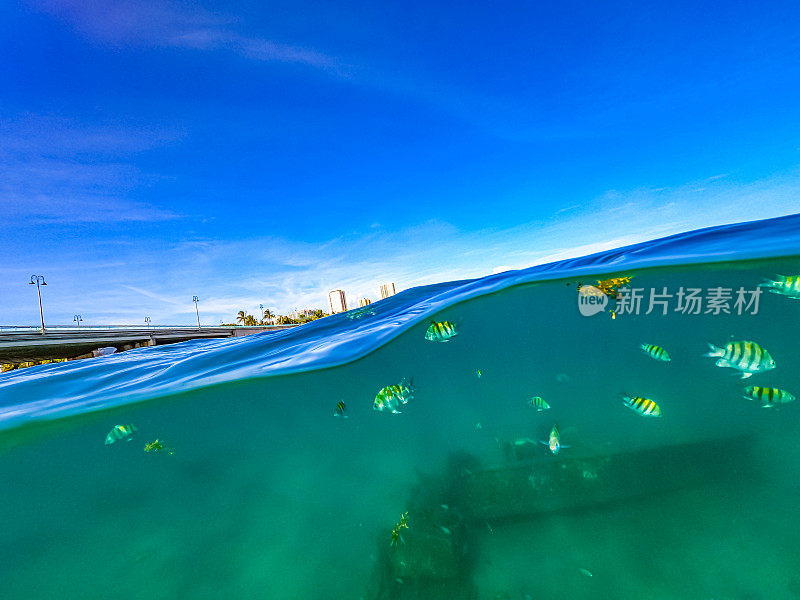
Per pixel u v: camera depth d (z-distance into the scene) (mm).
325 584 3596
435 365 9086
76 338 38656
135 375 7484
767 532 3359
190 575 3793
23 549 4258
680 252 7375
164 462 6375
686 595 2975
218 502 5121
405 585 3410
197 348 11047
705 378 7633
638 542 3500
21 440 5496
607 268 7508
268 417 8000
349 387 8883
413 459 5840
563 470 4469
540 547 3627
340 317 11648
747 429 4996
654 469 4336
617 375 8336
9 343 32250
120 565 3963
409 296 12102
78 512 4969
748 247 6512
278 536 4324
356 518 4520
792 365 8758
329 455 6367
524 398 7703
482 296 8328
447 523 3953
